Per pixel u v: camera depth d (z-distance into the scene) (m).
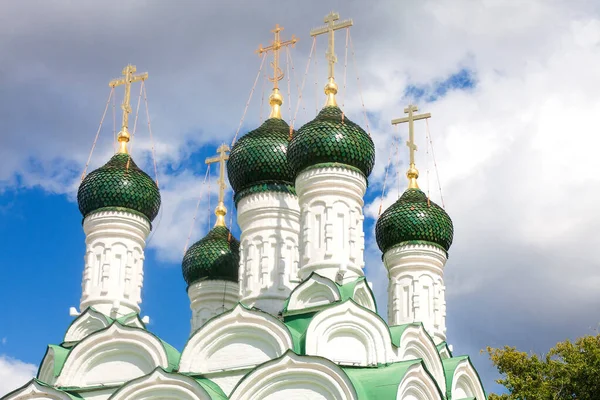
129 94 39.53
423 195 39.47
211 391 29.16
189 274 40.16
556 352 43.28
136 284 36.31
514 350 43.47
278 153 36.47
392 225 38.16
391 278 38.16
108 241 36.12
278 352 30.50
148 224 37.22
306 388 28.64
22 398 30.58
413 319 37.03
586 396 41.09
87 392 31.86
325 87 36.16
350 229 33.66
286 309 32.31
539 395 40.78
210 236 40.72
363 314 31.22
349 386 28.08
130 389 29.39
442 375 34.22
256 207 36.09
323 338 30.67
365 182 34.72
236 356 31.02
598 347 42.50
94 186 36.44
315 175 33.94
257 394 28.84
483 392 36.38
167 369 31.17
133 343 32.19
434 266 37.91
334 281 32.47
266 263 35.31
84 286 35.88
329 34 37.16
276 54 39.50
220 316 31.44
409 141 41.38
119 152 38.09
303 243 33.62
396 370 29.16
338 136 34.00
